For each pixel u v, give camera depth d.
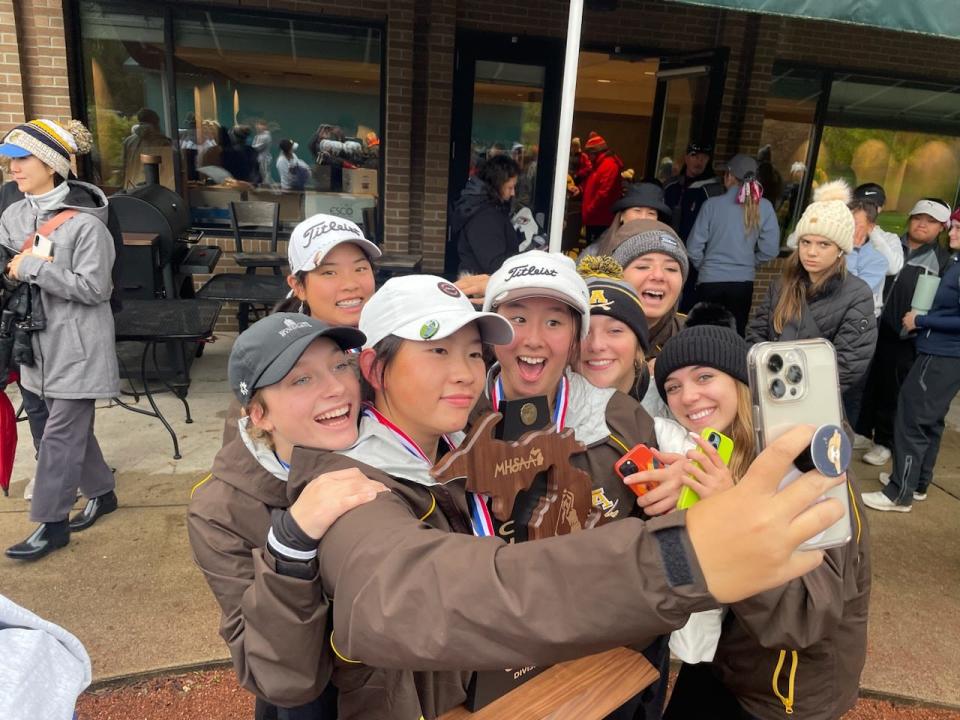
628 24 6.57
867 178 7.50
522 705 1.01
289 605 0.83
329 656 0.95
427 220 6.39
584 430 1.34
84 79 5.84
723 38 6.62
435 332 0.98
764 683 1.45
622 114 13.48
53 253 2.84
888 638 2.81
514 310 1.33
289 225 6.49
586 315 1.33
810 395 0.93
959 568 3.33
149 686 2.39
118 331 3.89
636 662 1.13
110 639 2.54
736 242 4.96
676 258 2.25
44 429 3.11
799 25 6.72
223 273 6.18
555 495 1.09
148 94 5.99
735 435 1.52
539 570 0.60
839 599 1.20
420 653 0.62
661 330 2.34
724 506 0.56
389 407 1.05
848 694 1.45
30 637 0.83
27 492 3.50
